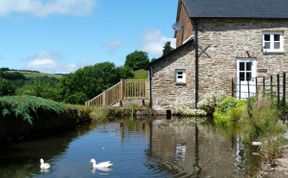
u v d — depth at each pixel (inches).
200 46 1151.0
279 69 1161.4
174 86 1150.3
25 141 668.7
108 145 628.1
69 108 900.6
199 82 1151.6
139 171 458.0
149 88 1163.3
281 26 1158.3
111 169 468.8
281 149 486.0
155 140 671.1
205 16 1132.5
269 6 1172.5
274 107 662.5
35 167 483.5
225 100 1034.1
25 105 679.1
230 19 1146.0
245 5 1171.3
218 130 780.0
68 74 1631.4
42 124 744.3
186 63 1151.0
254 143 589.9
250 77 1158.3
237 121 912.3
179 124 900.0
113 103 1164.5
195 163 494.6
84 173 451.2
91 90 1616.6
